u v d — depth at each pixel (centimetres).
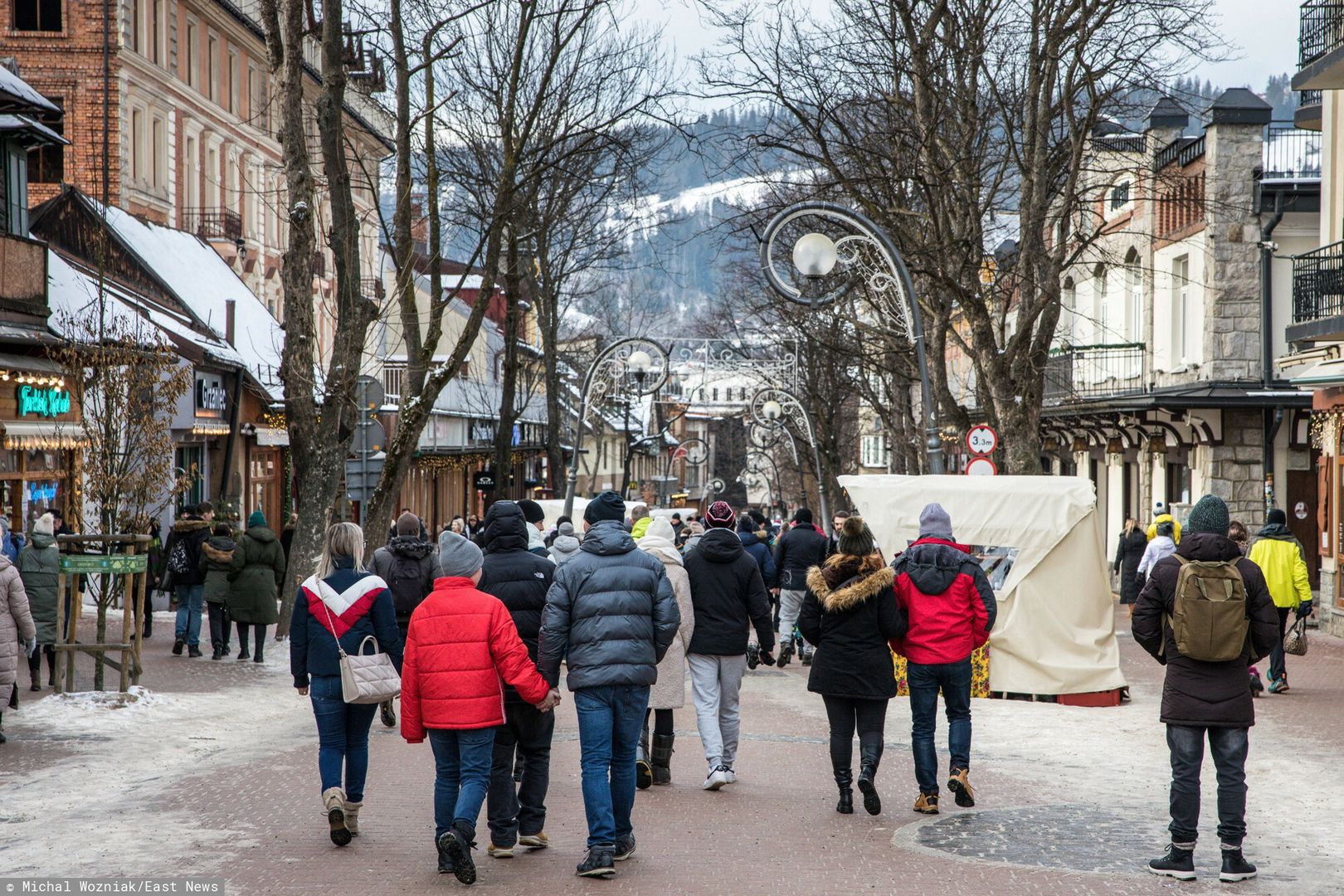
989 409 2408
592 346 7275
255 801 973
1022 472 2284
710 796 1010
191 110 4547
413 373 2380
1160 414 3412
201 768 1114
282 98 2025
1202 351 3347
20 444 2252
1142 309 3834
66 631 1517
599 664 785
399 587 1213
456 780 780
